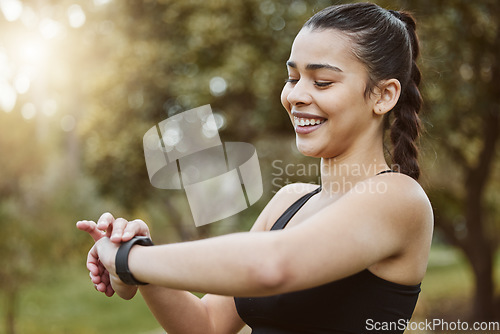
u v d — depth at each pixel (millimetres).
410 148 1335
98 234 1163
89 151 8742
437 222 9273
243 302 1254
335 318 1123
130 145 8203
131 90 8352
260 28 7023
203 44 7230
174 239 13352
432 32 5969
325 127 1163
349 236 958
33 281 9070
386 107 1178
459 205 9656
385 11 1235
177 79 7742
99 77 8703
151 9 8492
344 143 1190
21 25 11703
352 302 1119
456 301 11273
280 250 905
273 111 6875
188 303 1311
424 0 5992
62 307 12789
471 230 9266
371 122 1202
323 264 925
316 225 952
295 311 1144
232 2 6977
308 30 1170
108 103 8500
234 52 6957
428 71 2467
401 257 1091
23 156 9836
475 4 6289
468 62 6742
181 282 945
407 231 1049
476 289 9539
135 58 8125
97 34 11078
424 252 1125
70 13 11773
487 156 8586
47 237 9125
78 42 12070
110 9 9328
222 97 7566
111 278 1088
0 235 8453
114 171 8398
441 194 8547
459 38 6195
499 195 11234
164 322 1294
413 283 1132
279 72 6770
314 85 1153
